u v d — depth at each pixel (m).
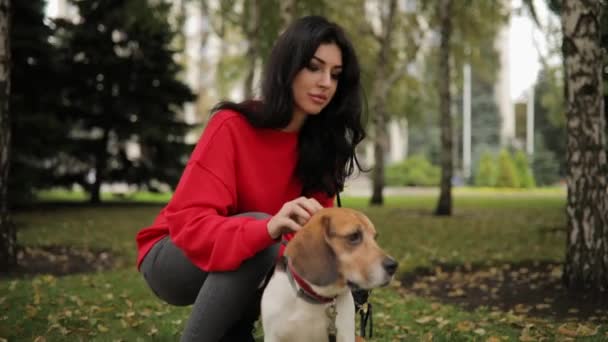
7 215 6.15
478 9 15.45
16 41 12.57
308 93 2.42
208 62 19.94
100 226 10.39
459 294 5.23
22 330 3.71
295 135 2.58
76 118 15.68
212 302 2.29
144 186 16.89
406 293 5.35
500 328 3.96
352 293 2.54
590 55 4.80
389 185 36.62
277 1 15.24
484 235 9.46
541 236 9.26
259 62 17.75
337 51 2.45
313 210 2.21
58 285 5.25
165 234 2.53
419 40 16.02
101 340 3.57
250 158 2.46
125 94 15.95
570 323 4.00
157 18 13.64
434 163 41.72
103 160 16.28
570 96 4.93
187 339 2.32
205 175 2.33
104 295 4.87
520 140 50.69
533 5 9.23
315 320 2.11
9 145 6.13
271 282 2.19
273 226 2.14
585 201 4.91
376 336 3.79
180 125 16.62
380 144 16.94
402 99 19.14
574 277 4.99
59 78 14.31
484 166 36.38
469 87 43.53
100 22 15.48
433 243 8.48
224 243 2.19
